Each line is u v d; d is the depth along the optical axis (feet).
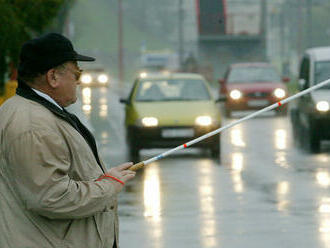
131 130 144.25
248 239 72.95
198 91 154.92
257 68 266.16
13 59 154.40
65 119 32.99
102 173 34.47
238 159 139.85
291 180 111.86
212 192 101.86
